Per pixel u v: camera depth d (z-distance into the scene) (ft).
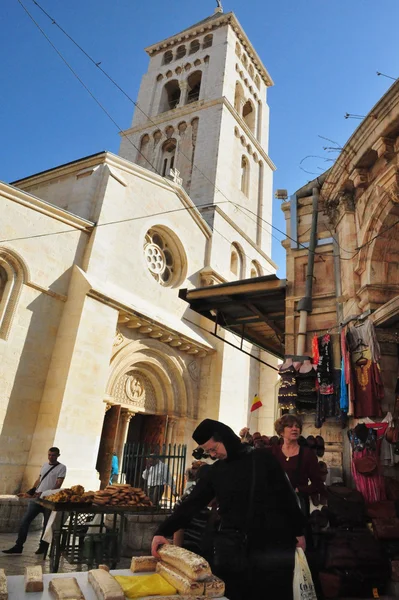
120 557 24.04
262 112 125.59
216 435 10.78
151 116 115.14
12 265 46.98
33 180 67.77
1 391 43.06
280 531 9.98
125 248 61.11
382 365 25.63
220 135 97.45
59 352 48.24
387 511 18.49
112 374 54.49
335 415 27.20
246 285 35.12
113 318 52.95
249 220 102.89
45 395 46.60
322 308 31.68
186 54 121.90
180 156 102.12
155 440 61.62
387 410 24.72
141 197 66.18
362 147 26.89
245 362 81.51
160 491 34.71
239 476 10.36
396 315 24.52
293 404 28.99
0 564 21.99
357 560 15.94
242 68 119.75
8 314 45.52
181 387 66.08
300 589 9.22
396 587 15.62
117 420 54.54
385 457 23.15
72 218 53.36
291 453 14.71
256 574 9.53
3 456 42.01
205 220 84.74
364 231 28.35
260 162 116.78
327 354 28.66
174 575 7.59
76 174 63.31
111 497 22.41
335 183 31.55
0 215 46.09
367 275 27.48
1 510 34.04
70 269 52.39
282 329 41.88
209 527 14.17
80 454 45.32
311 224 34.12
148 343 60.64
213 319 41.65
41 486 26.94
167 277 71.82
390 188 25.41
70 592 6.64
